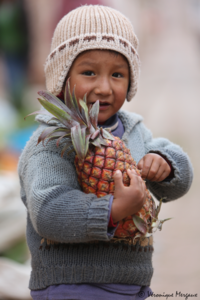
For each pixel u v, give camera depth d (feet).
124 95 7.32
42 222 6.26
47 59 7.64
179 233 16.87
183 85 39.04
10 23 25.48
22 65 27.09
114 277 6.85
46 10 29.09
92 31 7.06
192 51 49.49
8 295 11.21
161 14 54.49
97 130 6.37
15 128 17.97
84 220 6.05
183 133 28.43
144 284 7.23
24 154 7.25
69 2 26.05
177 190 7.95
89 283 6.84
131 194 6.14
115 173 6.20
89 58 6.99
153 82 39.96
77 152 6.09
